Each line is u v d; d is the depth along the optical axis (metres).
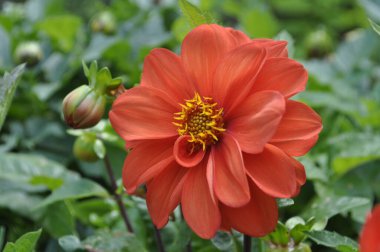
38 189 0.78
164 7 1.10
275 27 1.10
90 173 0.81
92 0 1.52
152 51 0.55
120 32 1.05
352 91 0.89
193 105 0.54
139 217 0.69
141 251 0.59
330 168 0.74
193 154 0.54
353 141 0.74
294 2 1.42
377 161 0.75
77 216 0.75
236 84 0.54
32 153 0.85
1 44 1.02
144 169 0.54
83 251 0.69
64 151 0.86
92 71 0.59
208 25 0.54
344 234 0.72
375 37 1.04
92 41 0.98
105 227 0.70
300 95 0.78
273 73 0.53
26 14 1.14
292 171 0.51
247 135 0.52
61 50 1.03
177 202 0.53
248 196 0.50
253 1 1.28
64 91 0.94
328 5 1.41
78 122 0.58
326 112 0.82
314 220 0.57
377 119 0.81
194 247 0.64
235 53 0.53
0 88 0.60
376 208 0.45
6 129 0.92
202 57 0.54
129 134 0.54
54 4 1.16
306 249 0.58
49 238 0.78
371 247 0.45
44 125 0.89
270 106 0.51
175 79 0.55
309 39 1.07
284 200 0.55
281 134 0.52
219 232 0.60
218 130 0.54
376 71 1.03
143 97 0.54
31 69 0.95
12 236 0.79
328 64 1.00
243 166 0.51
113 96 0.59
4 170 0.74
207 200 0.52
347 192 0.72
